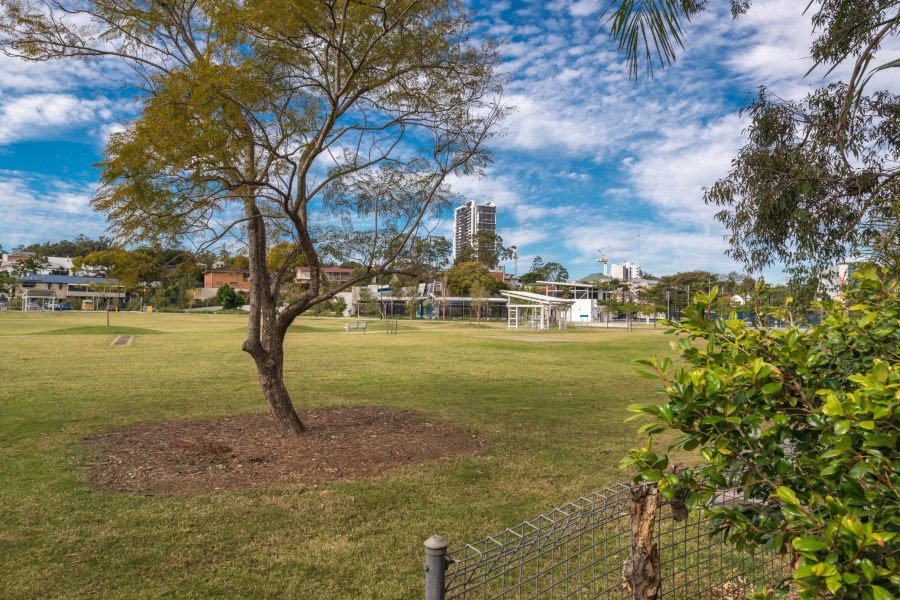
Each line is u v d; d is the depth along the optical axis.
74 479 5.46
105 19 6.55
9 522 4.42
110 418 8.41
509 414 9.12
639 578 2.44
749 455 1.94
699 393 1.82
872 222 3.29
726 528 2.20
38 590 3.40
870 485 1.59
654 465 1.98
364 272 7.58
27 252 107.75
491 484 5.47
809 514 1.58
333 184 7.45
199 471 5.76
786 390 1.97
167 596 3.35
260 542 4.11
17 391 10.71
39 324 35.78
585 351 22.16
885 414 1.49
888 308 2.09
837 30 4.34
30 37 6.22
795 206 5.78
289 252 7.71
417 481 5.52
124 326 34.50
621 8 3.19
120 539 4.14
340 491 5.20
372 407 9.55
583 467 6.09
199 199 5.80
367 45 6.95
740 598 3.06
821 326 2.07
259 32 6.05
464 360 18.00
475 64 7.06
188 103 5.30
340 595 3.38
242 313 66.25
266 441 6.97
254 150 7.12
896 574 1.40
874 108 5.67
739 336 2.01
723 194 6.33
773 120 6.04
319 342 25.64
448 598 2.02
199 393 10.80
